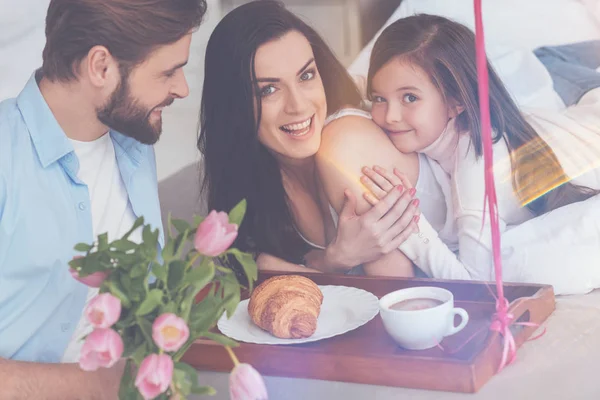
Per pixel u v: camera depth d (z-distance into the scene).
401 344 1.01
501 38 1.47
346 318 1.14
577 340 1.06
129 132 1.20
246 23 1.44
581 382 0.97
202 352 1.06
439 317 0.99
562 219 1.38
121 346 0.68
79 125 1.23
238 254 0.78
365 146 1.46
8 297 1.17
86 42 1.13
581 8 1.51
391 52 1.43
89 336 0.68
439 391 0.94
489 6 1.49
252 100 1.46
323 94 1.46
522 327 1.06
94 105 1.19
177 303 0.75
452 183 1.43
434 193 1.45
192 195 1.53
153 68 1.16
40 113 1.19
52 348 1.21
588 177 1.41
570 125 1.43
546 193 1.41
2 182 1.15
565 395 0.95
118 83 1.16
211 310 0.77
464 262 1.41
